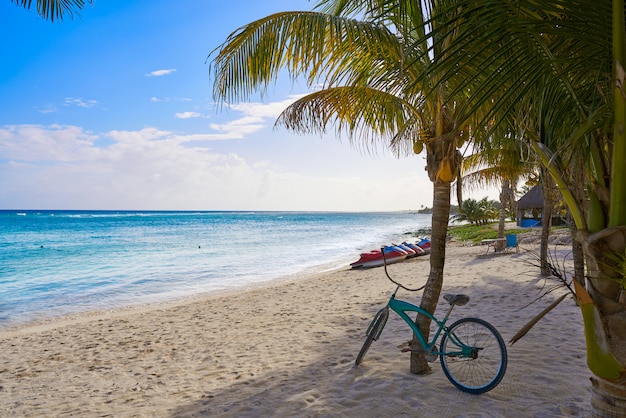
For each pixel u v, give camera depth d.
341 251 29.84
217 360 6.46
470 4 2.07
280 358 6.20
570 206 2.41
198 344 7.56
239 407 4.53
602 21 2.06
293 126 4.87
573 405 3.90
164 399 5.04
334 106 4.78
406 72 4.00
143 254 27.70
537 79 2.30
